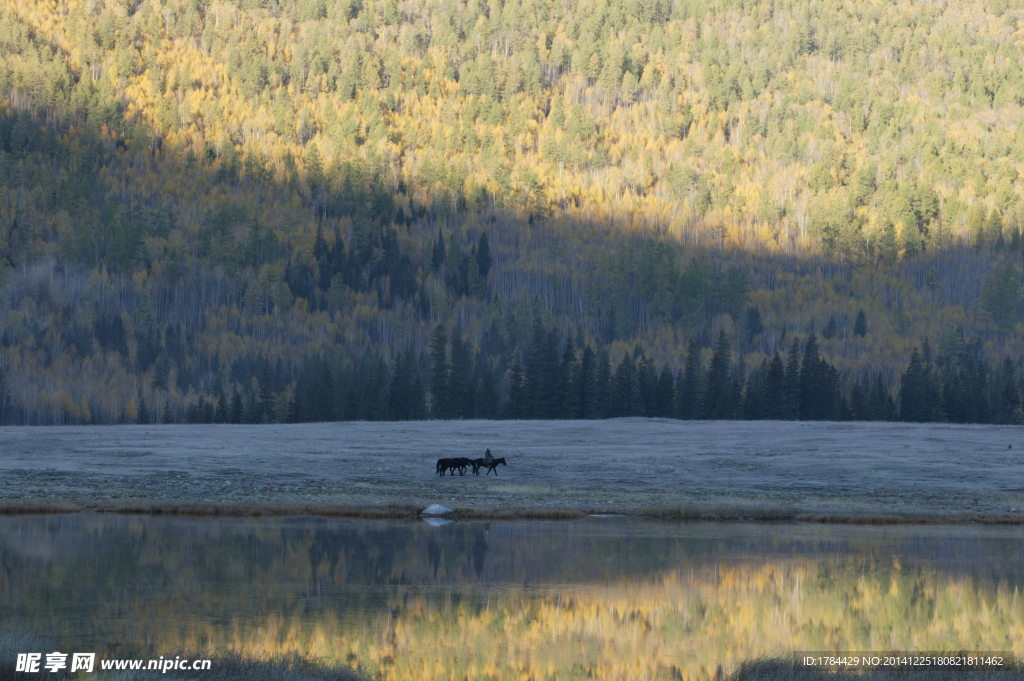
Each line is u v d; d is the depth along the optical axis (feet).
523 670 211.00
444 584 311.47
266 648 221.46
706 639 242.99
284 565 341.82
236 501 553.64
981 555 392.06
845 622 264.72
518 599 288.30
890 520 518.78
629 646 234.58
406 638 237.86
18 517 475.72
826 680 197.98
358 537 421.59
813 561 370.73
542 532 452.76
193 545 385.91
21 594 279.90
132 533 419.13
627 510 540.11
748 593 303.27
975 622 266.16
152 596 281.33
